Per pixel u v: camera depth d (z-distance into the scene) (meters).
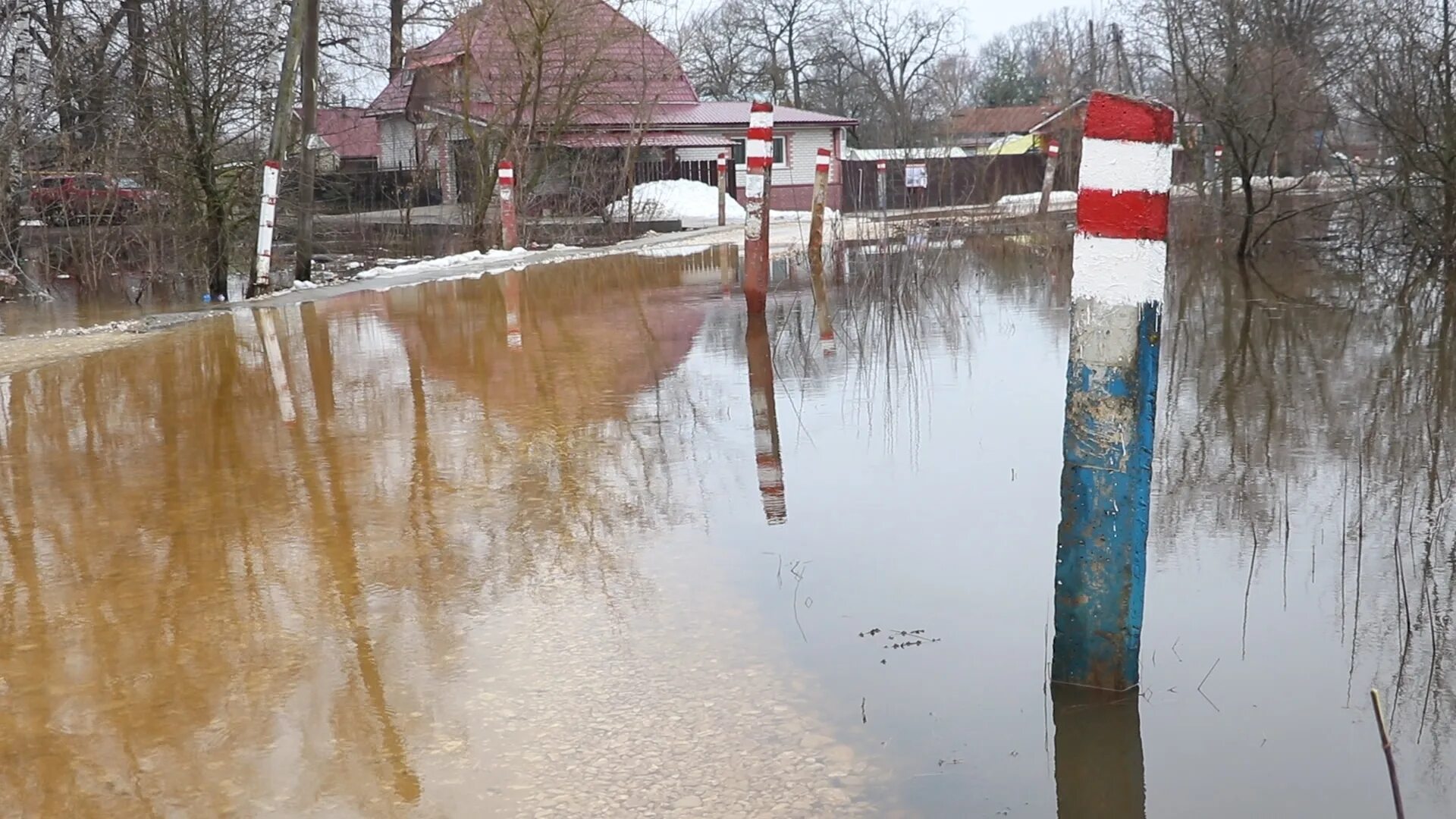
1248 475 4.78
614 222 23.14
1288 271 12.54
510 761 2.62
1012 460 4.99
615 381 6.95
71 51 16.17
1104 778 2.52
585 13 23.27
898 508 4.38
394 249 20.41
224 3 14.36
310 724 2.81
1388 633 3.22
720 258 16.95
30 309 12.58
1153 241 2.78
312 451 5.41
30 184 15.32
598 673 3.05
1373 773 2.53
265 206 13.44
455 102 26.42
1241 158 13.94
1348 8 15.70
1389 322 8.75
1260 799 2.44
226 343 8.96
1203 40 16.77
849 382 6.76
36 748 2.73
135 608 3.56
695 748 2.66
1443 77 11.67
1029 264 14.86
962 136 52.47
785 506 4.44
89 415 6.32
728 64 64.12
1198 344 8.02
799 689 2.95
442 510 4.46
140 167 15.08
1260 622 3.32
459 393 6.68
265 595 3.65
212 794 2.51
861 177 30.31
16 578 3.85
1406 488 4.53
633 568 3.81
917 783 2.51
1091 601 2.92
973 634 3.26
